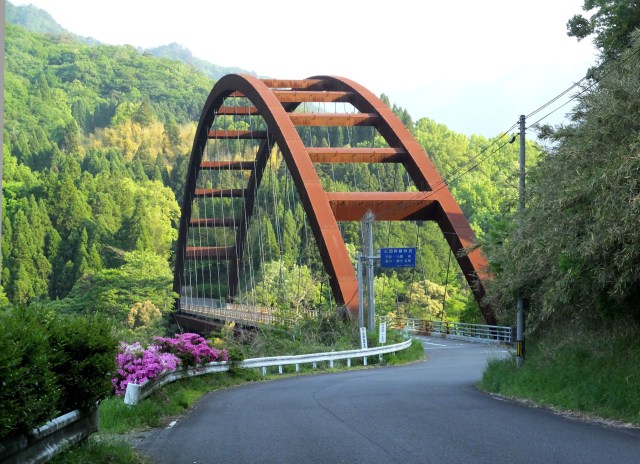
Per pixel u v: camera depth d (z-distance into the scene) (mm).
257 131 66438
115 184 156250
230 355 26797
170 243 143500
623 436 10555
